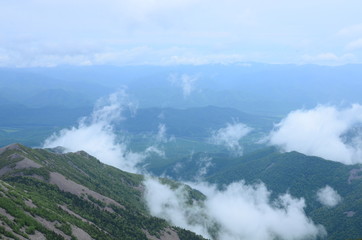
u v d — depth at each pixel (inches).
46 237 5802.2
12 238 5017.2
